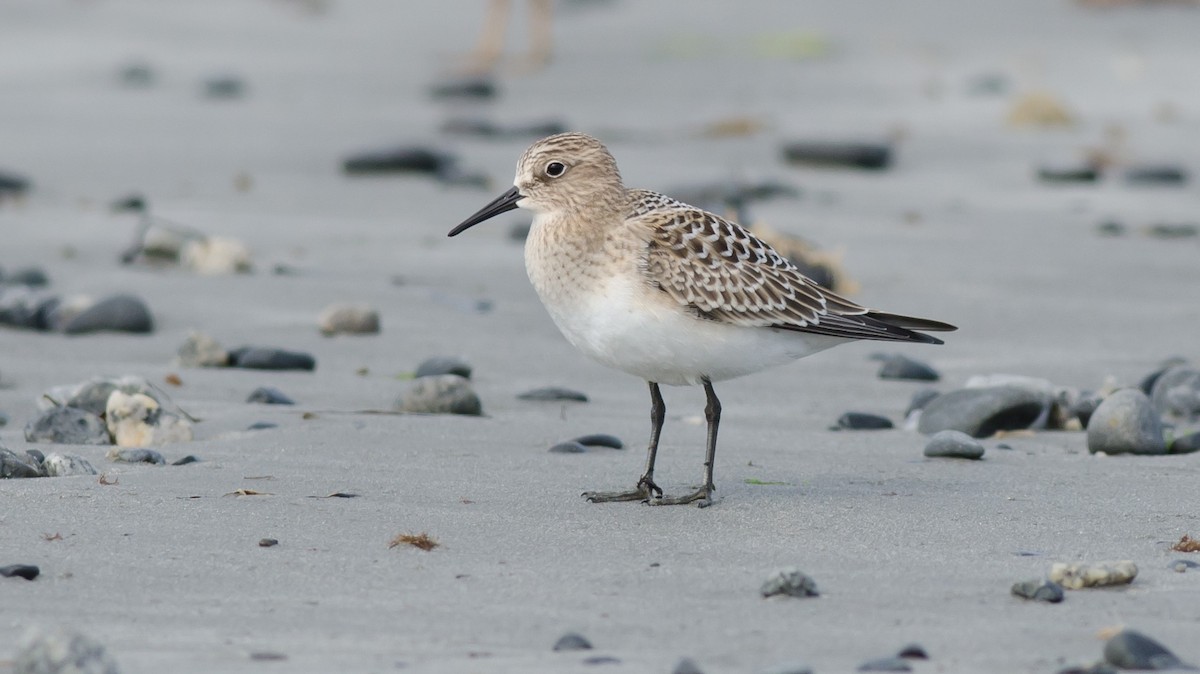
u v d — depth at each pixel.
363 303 15.78
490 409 12.10
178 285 16.34
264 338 14.41
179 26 35.47
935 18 35.91
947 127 26.48
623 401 12.55
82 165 23.33
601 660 6.20
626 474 9.89
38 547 7.84
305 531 8.30
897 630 6.70
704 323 9.07
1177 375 12.40
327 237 18.95
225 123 26.75
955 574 7.66
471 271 17.39
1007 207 21.03
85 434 10.54
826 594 7.29
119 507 8.64
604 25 35.88
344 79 30.81
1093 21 35.28
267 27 35.97
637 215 9.34
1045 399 11.63
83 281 16.44
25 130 25.86
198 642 6.44
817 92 29.20
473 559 7.87
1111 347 14.45
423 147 22.94
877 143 23.58
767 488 9.59
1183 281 17.11
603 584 7.45
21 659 5.72
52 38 33.66
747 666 6.18
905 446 10.98
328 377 12.99
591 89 29.53
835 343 9.47
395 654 6.29
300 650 6.34
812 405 12.52
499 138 25.52
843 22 35.78
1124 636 6.20
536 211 9.62
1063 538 8.41
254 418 11.32
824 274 16.28
